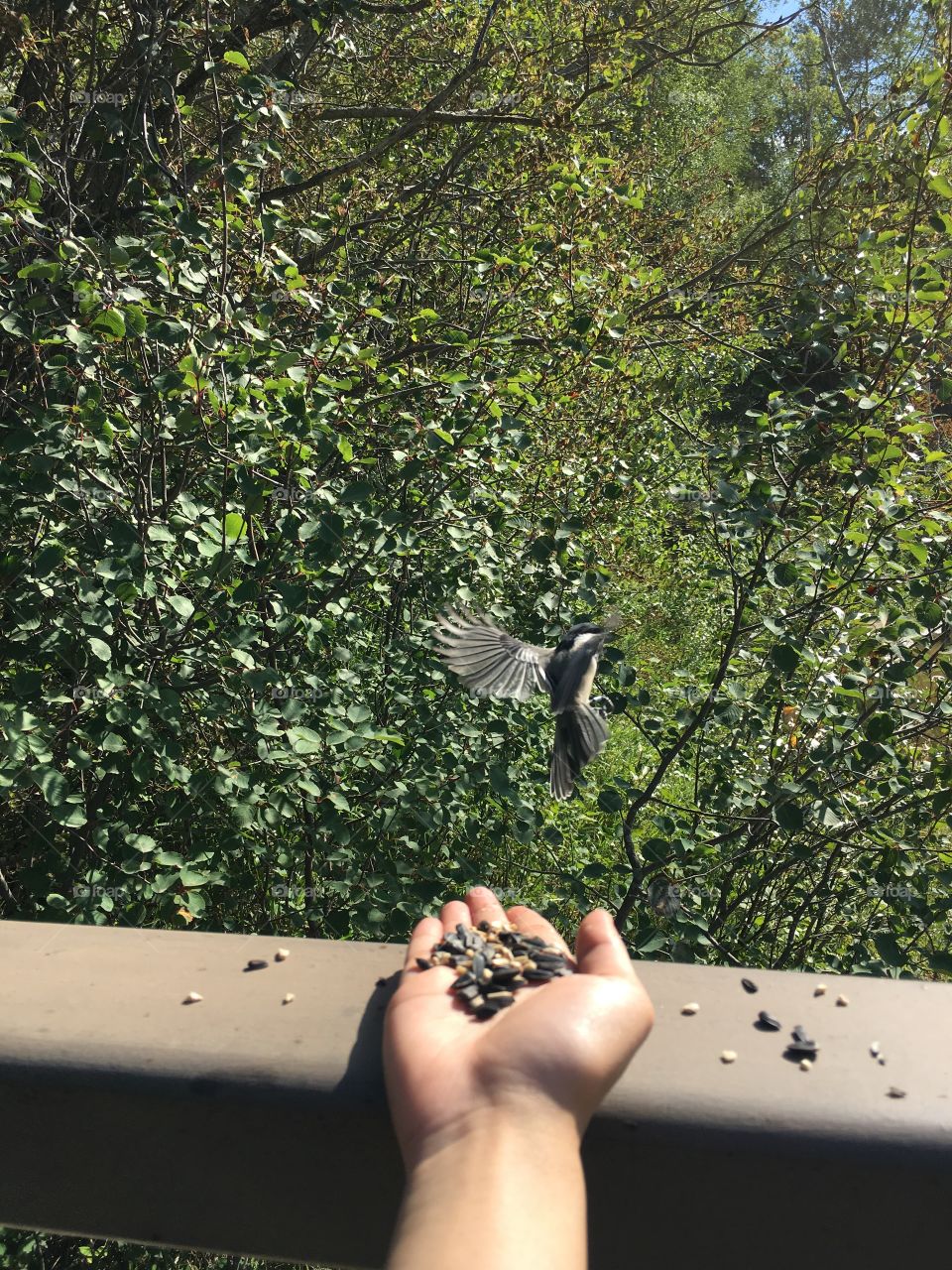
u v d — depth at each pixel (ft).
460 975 4.19
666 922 16.22
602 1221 3.95
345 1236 4.13
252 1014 4.40
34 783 12.60
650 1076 4.03
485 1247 2.76
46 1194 4.32
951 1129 3.84
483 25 29.43
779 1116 3.86
